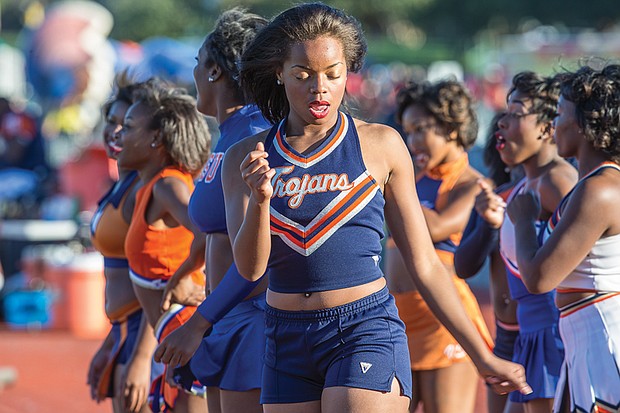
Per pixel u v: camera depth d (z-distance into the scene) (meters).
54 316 27.81
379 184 8.41
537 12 95.75
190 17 113.25
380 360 8.13
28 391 20.25
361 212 8.24
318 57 8.11
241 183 8.76
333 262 8.23
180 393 11.52
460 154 13.37
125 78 13.23
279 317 8.48
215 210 10.32
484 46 81.94
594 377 9.37
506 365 8.59
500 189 12.70
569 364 9.66
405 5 102.56
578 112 9.53
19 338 26.58
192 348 9.49
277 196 8.29
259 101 9.00
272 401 8.59
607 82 9.41
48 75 46.88
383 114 55.25
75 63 46.75
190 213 10.71
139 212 11.82
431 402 12.52
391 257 12.77
